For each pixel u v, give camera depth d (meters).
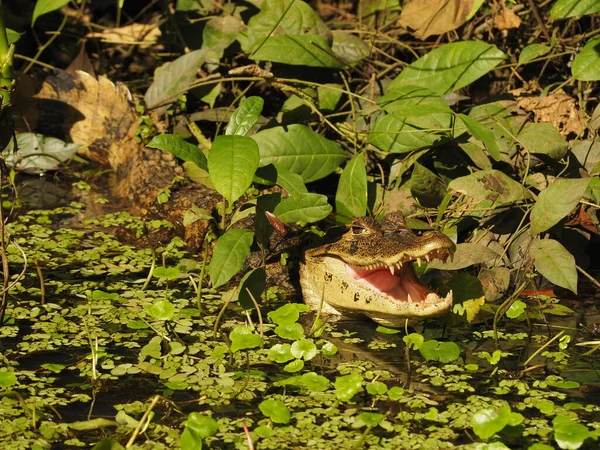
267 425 7.02
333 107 12.67
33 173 14.38
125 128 14.23
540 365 8.08
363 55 13.45
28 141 13.76
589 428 6.98
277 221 8.95
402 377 8.08
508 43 13.75
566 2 10.55
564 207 9.05
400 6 15.23
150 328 9.12
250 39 12.98
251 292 8.95
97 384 7.80
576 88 12.95
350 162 11.31
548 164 10.94
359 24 14.66
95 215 12.88
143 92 16.11
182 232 11.82
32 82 15.07
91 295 9.62
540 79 13.60
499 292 9.63
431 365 8.35
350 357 8.58
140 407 7.32
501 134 11.37
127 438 6.82
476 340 8.96
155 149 13.30
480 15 13.89
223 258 8.66
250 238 8.87
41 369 8.08
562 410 7.30
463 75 11.70
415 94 11.32
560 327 9.27
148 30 17.00
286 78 13.10
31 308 9.54
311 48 12.60
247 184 8.36
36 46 17.27
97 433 6.90
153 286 10.38
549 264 9.38
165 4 14.69
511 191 9.95
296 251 10.77
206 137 13.87
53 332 8.91
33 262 10.94
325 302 9.97
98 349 8.54
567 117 11.65
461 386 7.83
